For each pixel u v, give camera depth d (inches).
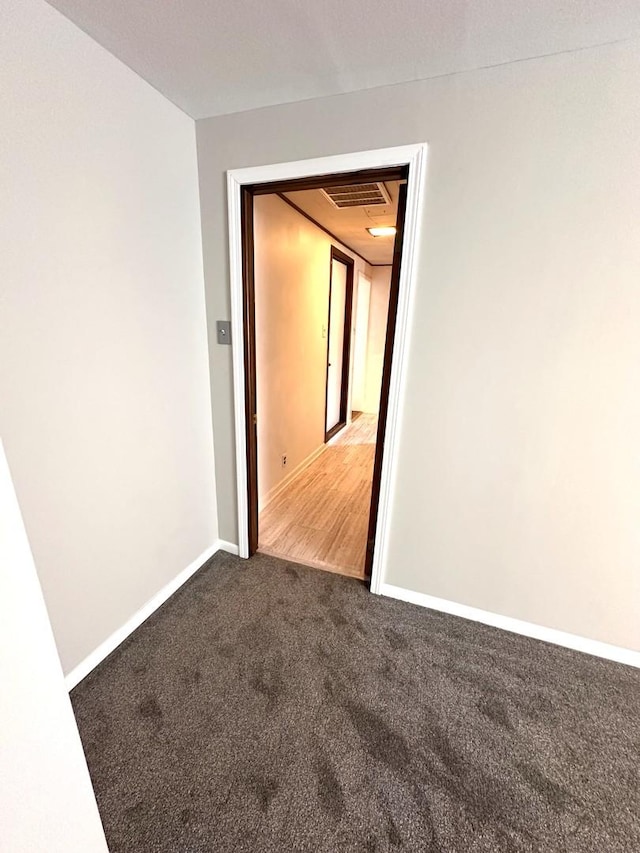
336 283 172.1
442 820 41.9
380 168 59.6
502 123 51.9
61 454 52.1
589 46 46.4
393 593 77.9
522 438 61.9
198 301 75.4
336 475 141.9
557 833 41.1
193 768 46.4
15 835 22.9
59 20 44.1
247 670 60.4
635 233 50.1
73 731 25.9
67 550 54.6
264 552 92.8
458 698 56.7
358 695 56.6
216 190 69.7
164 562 74.7
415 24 43.9
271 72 53.6
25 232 44.1
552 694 57.9
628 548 60.3
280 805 42.8
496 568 68.9
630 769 47.7
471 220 56.3
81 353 53.0
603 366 55.4
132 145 56.4
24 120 42.3
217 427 84.2
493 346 59.9
